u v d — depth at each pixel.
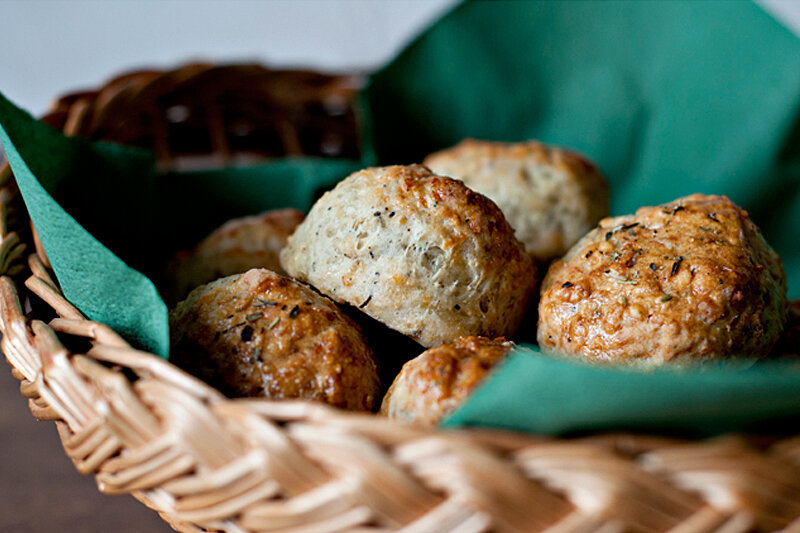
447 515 0.24
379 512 0.25
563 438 0.25
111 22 0.67
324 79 0.48
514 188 0.37
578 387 0.24
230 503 0.26
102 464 0.27
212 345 0.29
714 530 0.24
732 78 0.43
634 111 0.46
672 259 0.30
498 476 0.24
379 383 0.30
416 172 0.32
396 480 0.24
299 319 0.30
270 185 0.42
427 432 0.25
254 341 0.29
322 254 0.31
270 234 0.36
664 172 0.45
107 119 0.39
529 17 0.47
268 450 0.25
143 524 0.33
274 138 0.50
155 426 0.26
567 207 0.37
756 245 0.31
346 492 0.25
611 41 0.46
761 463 0.24
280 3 0.70
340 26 0.72
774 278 0.31
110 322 0.29
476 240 0.30
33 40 0.66
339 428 0.25
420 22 0.72
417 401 0.28
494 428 0.25
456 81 0.48
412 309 0.30
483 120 0.49
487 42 0.48
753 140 0.43
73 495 0.34
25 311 0.32
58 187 0.34
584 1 0.46
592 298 0.30
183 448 0.26
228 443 0.25
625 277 0.30
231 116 0.48
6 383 0.39
